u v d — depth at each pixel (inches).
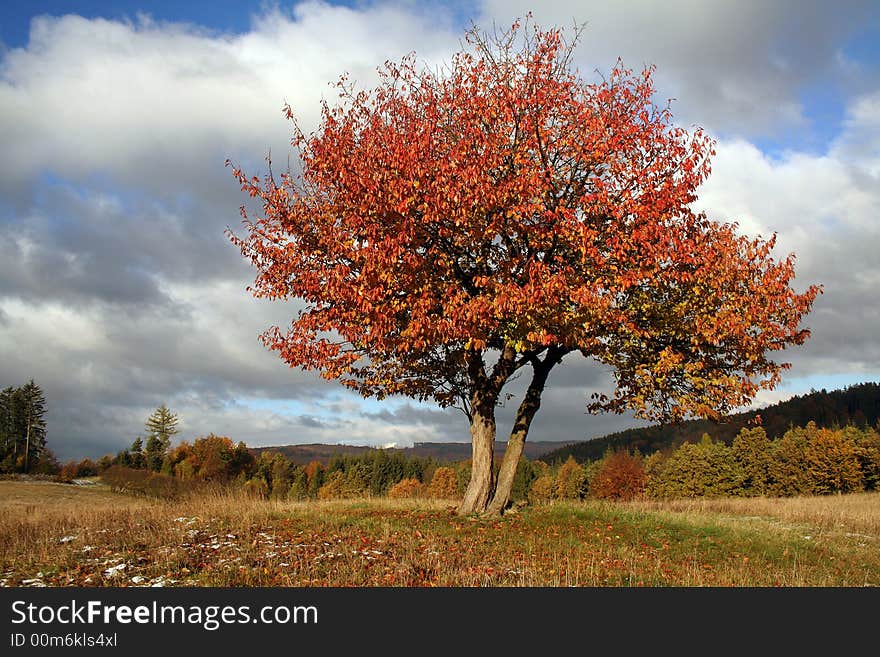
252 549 475.2
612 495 4156.0
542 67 618.8
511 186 566.6
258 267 652.7
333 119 642.2
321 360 623.5
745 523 798.5
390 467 5137.8
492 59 647.8
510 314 564.4
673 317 633.6
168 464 4057.6
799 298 650.2
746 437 3526.1
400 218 574.9
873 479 3147.1
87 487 2411.4
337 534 540.1
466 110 622.2
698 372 660.1
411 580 401.1
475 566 445.1
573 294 547.8
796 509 1077.8
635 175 584.4
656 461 4579.2
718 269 624.1
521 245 620.4
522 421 710.5
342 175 594.2
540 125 592.7
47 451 4033.0
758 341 641.6
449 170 570.9
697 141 596.1
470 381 709.3
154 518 629.3
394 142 586.6
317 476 4857.3
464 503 692.7
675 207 598.2
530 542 550.0
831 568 568.4
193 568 423.5
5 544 521.0
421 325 562.3
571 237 567.5
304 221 646.5
